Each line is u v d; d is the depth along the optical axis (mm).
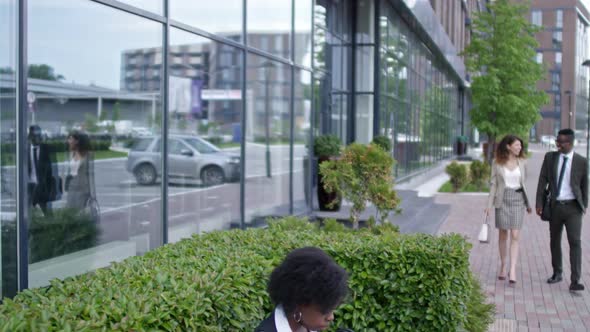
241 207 9953
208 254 4652
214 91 13281
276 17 11508
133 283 3643
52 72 6316
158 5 7414
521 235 13688
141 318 3027
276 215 11695
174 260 4441
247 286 3951
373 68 18547
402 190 18906
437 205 17031
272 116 15594
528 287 8852
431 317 5023
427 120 28469
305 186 13289
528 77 25188
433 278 5039
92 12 6695
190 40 8609
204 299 3453
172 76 11695
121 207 7285
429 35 24984
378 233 7555
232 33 9664
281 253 5043
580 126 109938
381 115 18906
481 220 15648
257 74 15562
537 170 38188
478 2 50562
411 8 20312
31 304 3230
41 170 5938
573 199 8516
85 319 2988
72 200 6430
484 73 25875
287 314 2479
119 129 7418
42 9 6039
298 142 13148
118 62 7266
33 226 5504
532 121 25875
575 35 102750
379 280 5055
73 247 6250
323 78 15297
